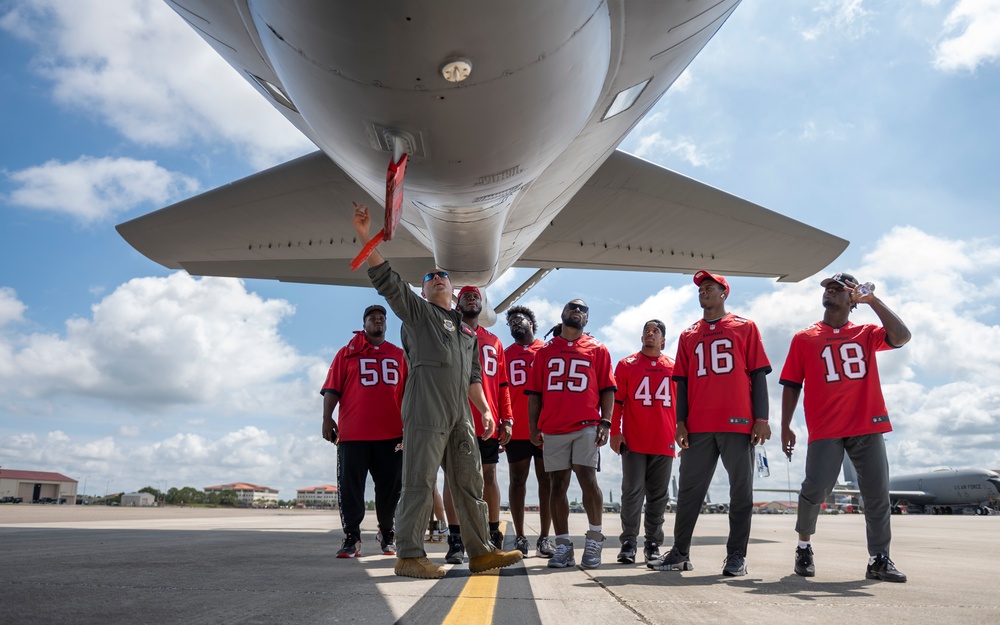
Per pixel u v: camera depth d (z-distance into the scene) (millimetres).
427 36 3066
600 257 11844
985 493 45375
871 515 3951
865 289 3992
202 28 4699
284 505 124062
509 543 6668
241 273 12516
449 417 3371
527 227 7902
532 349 5910
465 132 3820
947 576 4125
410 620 2176
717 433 4160
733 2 4801
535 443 4715
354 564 4199
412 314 3320
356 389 5102
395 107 3586
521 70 3393
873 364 4090
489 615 2307
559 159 5973
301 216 10039
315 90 3723
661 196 9758
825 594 3119
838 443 4082
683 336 4434
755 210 10164
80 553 4652
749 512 4059
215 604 2420
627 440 5020
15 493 89812
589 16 3465
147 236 10805
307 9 3061
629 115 5949
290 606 2408
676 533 4285
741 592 3131
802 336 4359
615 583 3373
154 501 97562
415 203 5574
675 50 5020
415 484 3297
